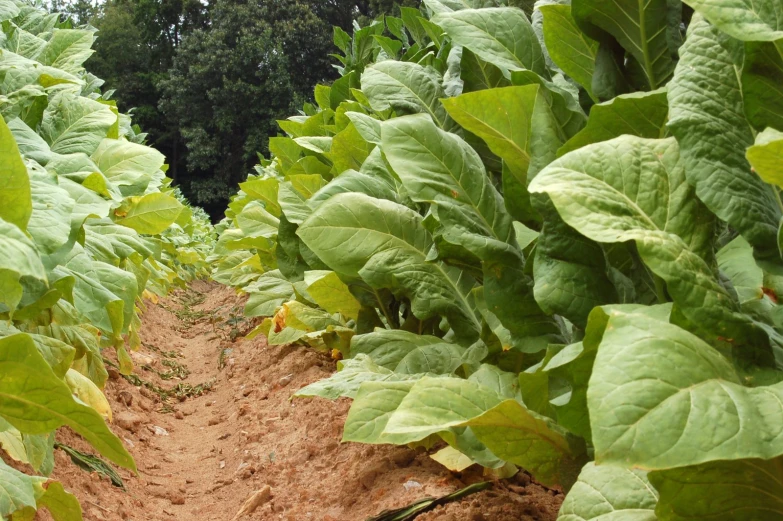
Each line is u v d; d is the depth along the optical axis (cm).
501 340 252
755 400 122
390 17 727
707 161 163
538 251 210
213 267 1669
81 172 304
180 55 4334
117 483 378
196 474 443
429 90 351
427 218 279
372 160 404
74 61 427
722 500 148
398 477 302
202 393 681
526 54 260
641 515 167
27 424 183
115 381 574
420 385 207
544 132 222
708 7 148
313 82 4303
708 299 147
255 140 4009
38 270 140
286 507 338
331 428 409
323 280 398
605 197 160
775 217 164
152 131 4709
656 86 231
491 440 205
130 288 304
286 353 635
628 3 221
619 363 122
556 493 269
